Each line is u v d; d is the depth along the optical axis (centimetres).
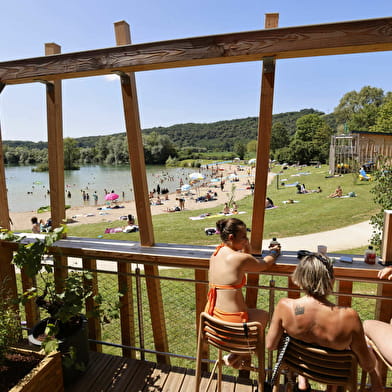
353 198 1758
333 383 136
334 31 176
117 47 214
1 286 269
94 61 221
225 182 3803
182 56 203
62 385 196
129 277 250
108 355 252
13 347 196
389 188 485
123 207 2469
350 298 202
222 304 168
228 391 210
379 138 2698
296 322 138
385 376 196
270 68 195
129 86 229
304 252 209
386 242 196
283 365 149
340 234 1106
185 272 673
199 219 1645
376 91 5862
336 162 2994
